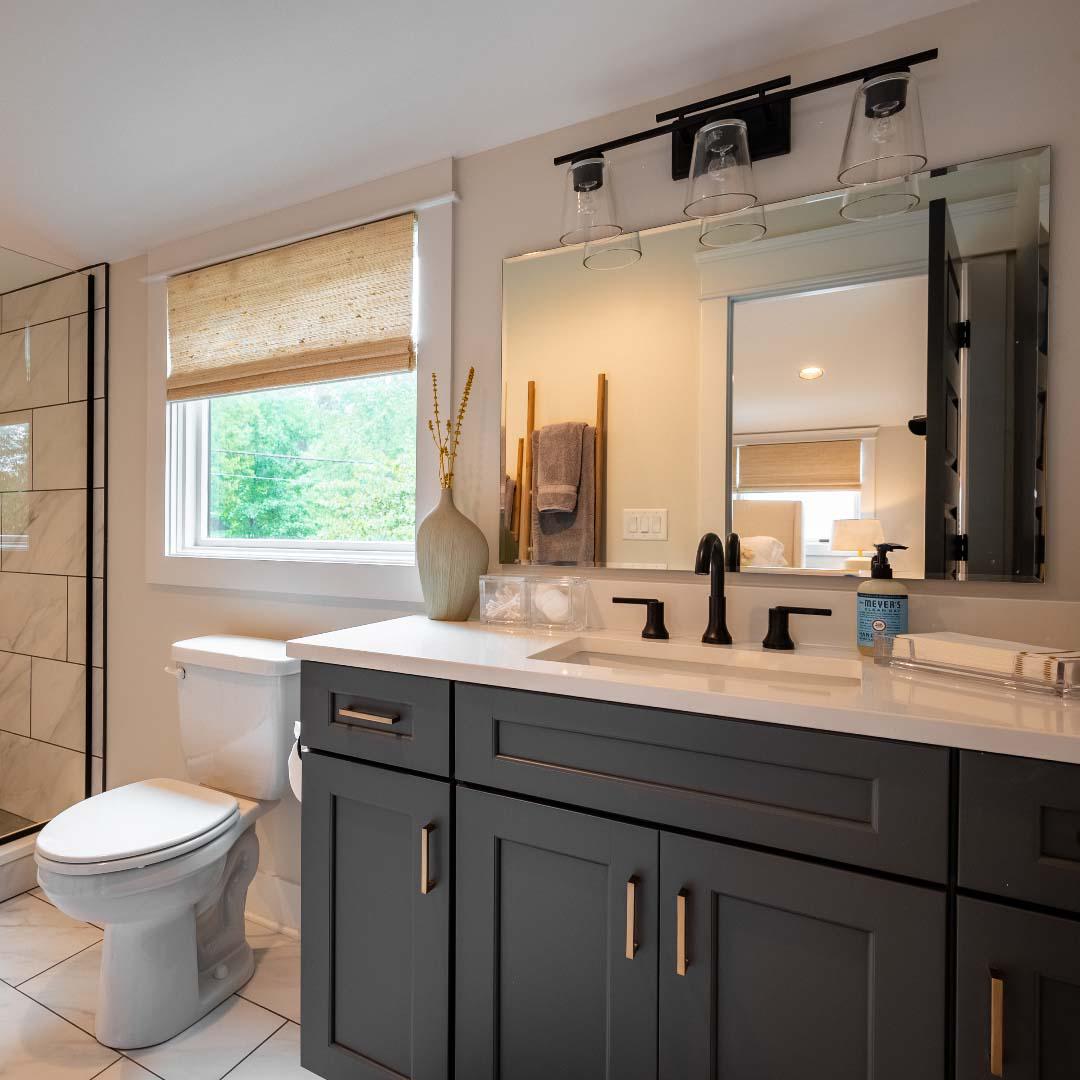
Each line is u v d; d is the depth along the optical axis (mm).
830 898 910
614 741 1049
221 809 1635
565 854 1085
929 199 1295
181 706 1907
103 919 1441
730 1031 979
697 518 1494
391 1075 1244
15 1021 1588
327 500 2107
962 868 842
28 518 2410
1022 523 1229
